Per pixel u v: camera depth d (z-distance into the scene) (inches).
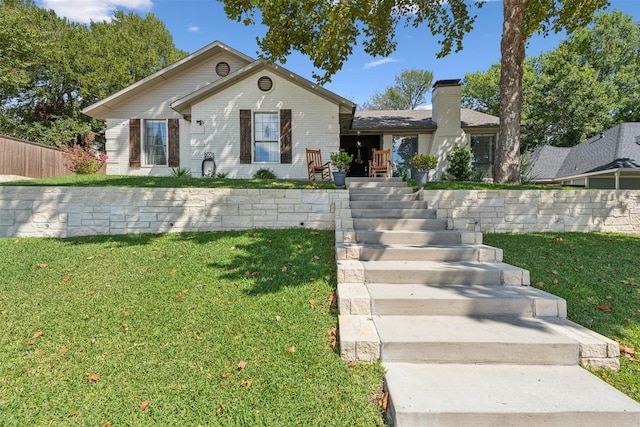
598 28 904.9
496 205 256.8
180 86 501.0
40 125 878.4
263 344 112.4
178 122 492.4
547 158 739.4
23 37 738.8
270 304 137.6
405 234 196.4
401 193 289.9
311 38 331.9
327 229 250.7
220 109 426.0
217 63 503.8
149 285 155.2
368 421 83.9
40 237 233.8
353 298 126.8
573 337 107.0
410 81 1446.9
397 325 116.8
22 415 85.4
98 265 178.4
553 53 882.1
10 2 832.3
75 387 94.4
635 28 885.2
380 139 572.1
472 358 103.8
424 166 291.1
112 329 121.2
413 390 89.4
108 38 959.6
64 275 166.1
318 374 98.9
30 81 838.5
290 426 81.9
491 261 172.1
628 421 80.8
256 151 435.2
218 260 184.9
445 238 196.9
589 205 255.6
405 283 149.3
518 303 126.1
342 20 295.0
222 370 100.7
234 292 147.7
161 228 245.9
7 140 433.4
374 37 413.7
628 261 188.1
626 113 879.1
